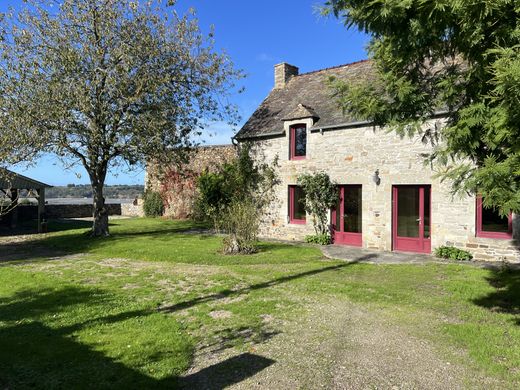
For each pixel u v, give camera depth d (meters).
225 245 12.30
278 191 16.11
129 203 30.91
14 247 14.51
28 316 6.12
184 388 3.97
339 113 14.37
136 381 4.03
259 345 5.04
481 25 3.67
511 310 6.36
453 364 4.46
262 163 16.66
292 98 17.73
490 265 10.15
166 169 24.27
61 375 4.16
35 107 12.97
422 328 5.61
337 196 14.22
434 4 3.73
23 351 4.77
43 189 19.50
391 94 4.90
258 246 13.53
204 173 20.45
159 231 18.34
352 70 16.64
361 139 13.46
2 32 13.10
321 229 14.62
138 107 14.59
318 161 14.69
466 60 4.60
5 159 13.12
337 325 5.75
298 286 8.00
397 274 9.10
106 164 16.19
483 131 3.95
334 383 4.05
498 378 4.12
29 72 13.09
